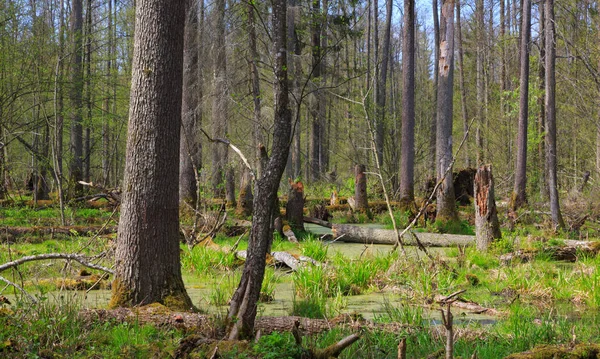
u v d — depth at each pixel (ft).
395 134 105.50
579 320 25.61
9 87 68.59
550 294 31.35
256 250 18.65
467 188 80.33
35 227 49.47
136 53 24.97
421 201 73.87
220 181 72.08
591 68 77.05
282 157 18.75
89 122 75.31
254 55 63.46
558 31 65.77
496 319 26.25
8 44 66.95
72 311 20.45
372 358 17.57
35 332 18.49
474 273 36.94
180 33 25.26
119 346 18.11
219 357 16.51
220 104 65.16
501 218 65.77
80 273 34.68
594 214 68.23
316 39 85.61
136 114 24.68
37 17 71.20
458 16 120.06
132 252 24.23
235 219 57.21
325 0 74.08
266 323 21.16
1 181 74.79
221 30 65.82
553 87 61.11
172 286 24.53
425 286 30.60
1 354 16.61
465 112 116.78
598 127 78.69
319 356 16.19
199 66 63.10
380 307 28.35
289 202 55.93
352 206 73.41
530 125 86.74
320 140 127.95
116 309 21.70
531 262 39.91
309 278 31.81
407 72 70.69
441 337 20.12
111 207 68.49
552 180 60.03
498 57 120.67
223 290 29.76
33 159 77.51
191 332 20.10
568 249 42.45
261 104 65.72
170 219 24.75
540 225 62.13
